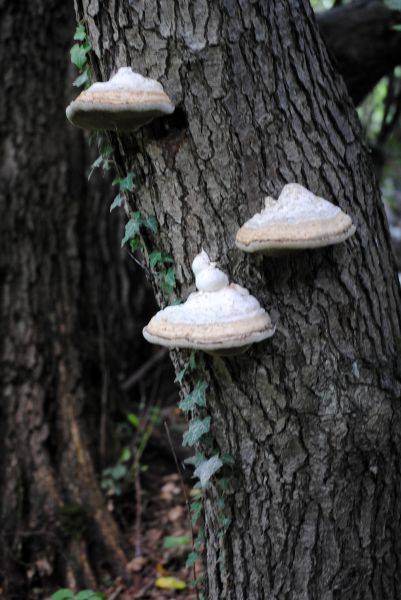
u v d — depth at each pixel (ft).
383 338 6.49
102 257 10.70
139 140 6.33
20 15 9.22
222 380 6.42
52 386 9.53
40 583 8.78
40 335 9.46
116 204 6.68
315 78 6.37
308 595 6.55
